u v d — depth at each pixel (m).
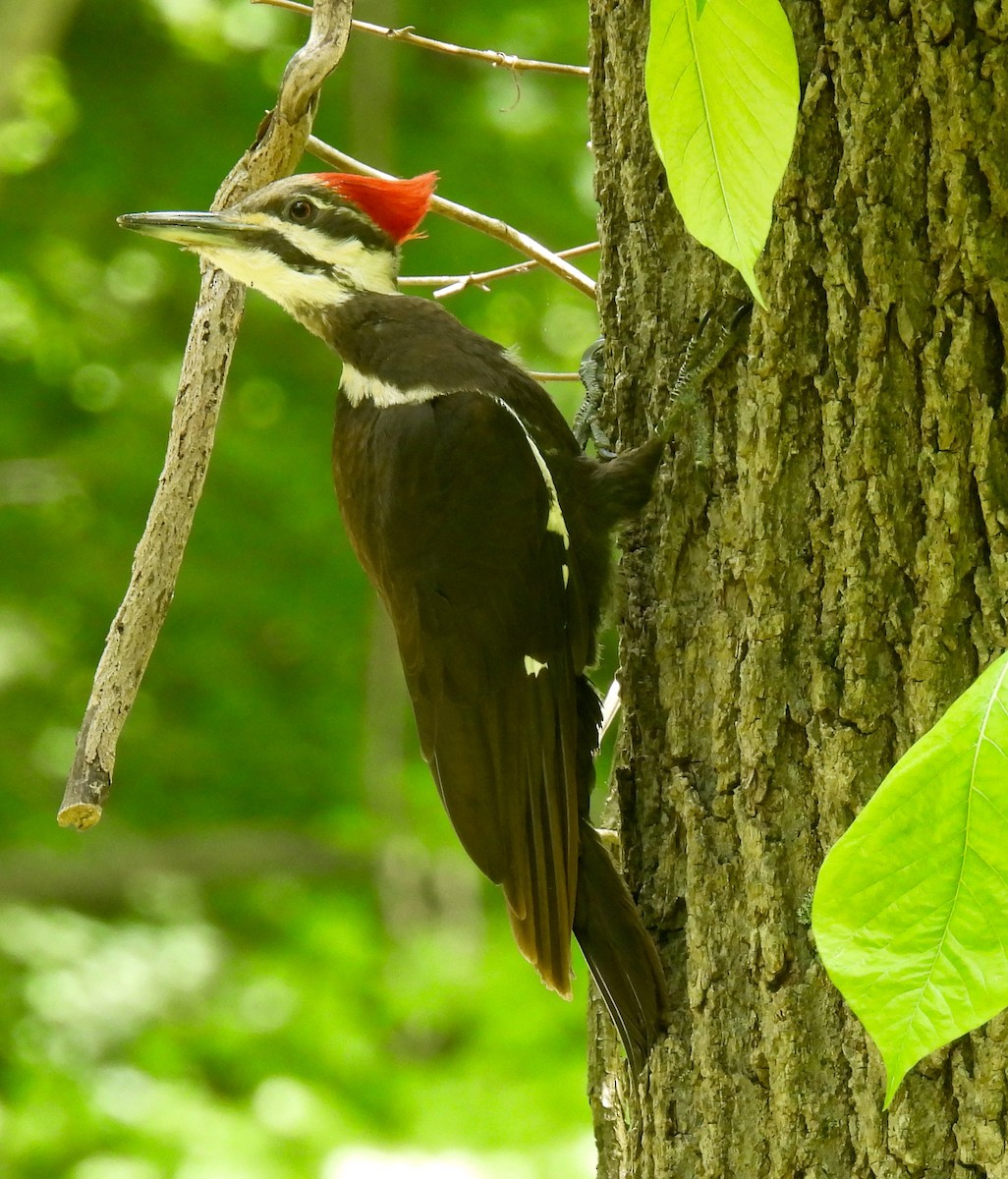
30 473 21.30
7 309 21.06
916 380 5.26
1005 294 5.12
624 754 6.22
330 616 21.64
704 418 5.93
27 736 21.73
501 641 6.62
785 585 5.53
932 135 5.18
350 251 7.13
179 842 21.66
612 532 6.36
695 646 5.94
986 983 3.74
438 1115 14.42
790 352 5.48
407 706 21.80
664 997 5.79
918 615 5.26
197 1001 17.78
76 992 17.88
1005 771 3.78
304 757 21.72
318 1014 15.99
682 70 4.20
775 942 5.48
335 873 21.81
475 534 6.64
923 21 5.16
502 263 20.36
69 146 21.42
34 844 20.97
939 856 3.80
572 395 19.81
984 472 5.15
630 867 6.15
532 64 7.32
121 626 5.60
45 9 20.19
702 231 4.30
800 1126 5.40
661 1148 5.84
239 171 6.33
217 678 21.77
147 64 22.00
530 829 6.52
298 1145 14.40
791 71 4.16
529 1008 15.35
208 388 5.90
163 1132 14.49
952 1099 5.14
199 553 21.52
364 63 20.45
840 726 5.38
